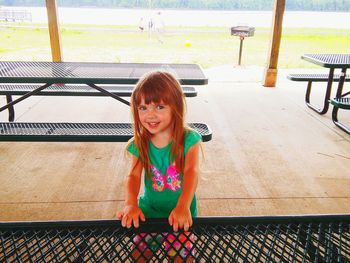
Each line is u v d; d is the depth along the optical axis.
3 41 10.09
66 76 2.63
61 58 5.15
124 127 2.62
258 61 8.45
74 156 2.93
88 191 2.36
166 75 1.20
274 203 2.26
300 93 5.26
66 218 2.05
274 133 3.56
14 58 7.30
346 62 3.58
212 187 2.44
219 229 1.02
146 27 13.80
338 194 2.39
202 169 2.71
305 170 2.75
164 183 1.34
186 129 1.28
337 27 16.22
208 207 2.19
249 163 2.85
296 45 10.65
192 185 1.22
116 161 2.84
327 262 0.89
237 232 1.01
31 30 12.66
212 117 4.05
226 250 0.93
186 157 1.28
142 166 1.33
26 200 2.24
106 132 2.51
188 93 3.38
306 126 3.79
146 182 1.37
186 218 1.04
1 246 0.95
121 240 0.96
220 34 13.79
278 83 5.94
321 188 2.47
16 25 13.78
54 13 4.89
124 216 1.05
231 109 4.37
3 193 2.32
